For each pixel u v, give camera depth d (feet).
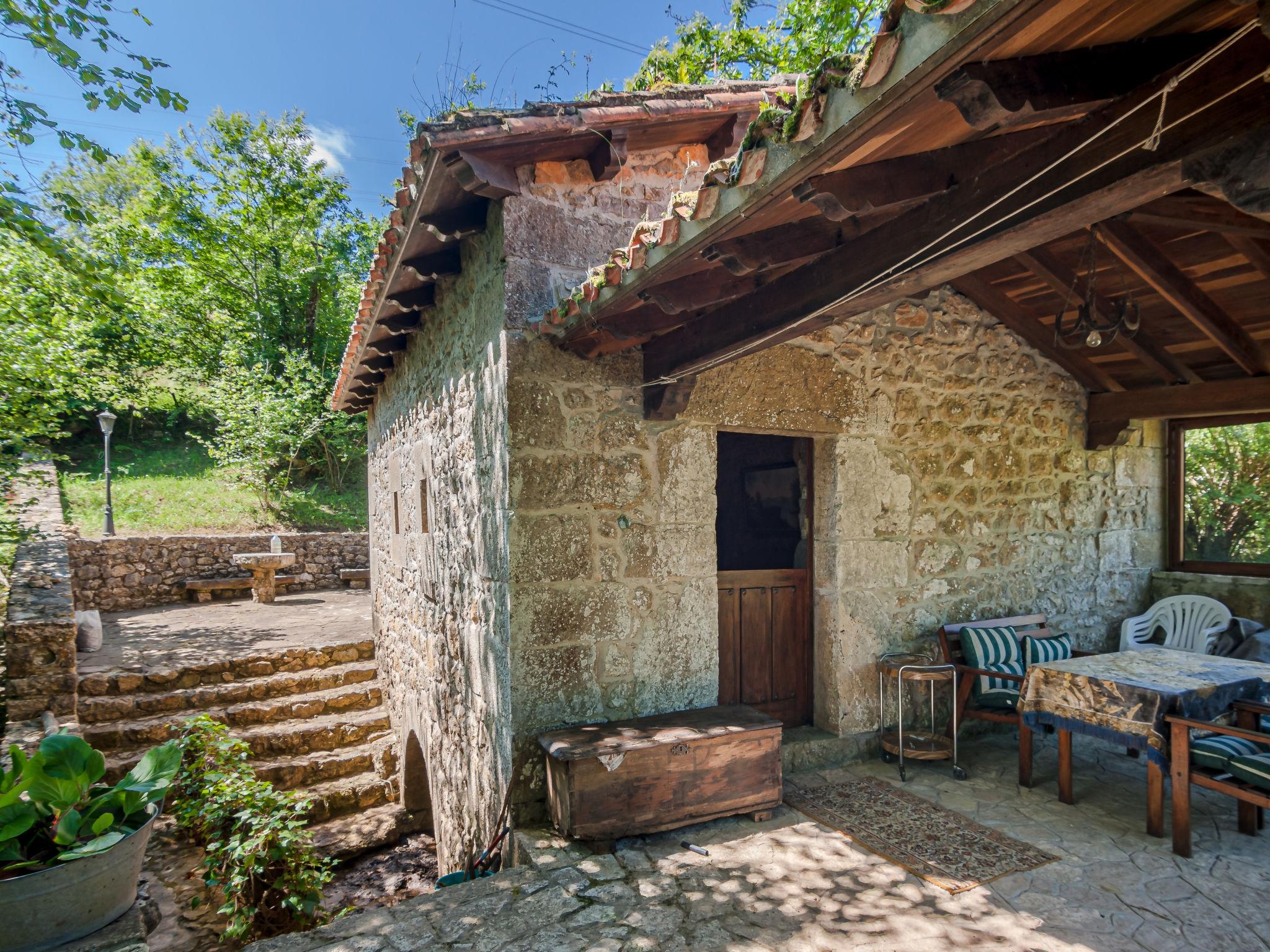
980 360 14.98
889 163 5.34
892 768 12.48
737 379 11.81
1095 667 10.91
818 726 13.28
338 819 18.20
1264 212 3.93
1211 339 13.87
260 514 42.06
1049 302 14.37
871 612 13.30
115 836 7.91
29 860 7.63
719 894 8.17
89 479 42.11
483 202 11.03
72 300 20.30
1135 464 17.81
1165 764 9.36
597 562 10.63
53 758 8.09
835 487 13.03
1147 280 11.51
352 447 48.47
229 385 45.03
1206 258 11.52
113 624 28.07
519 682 9.98
